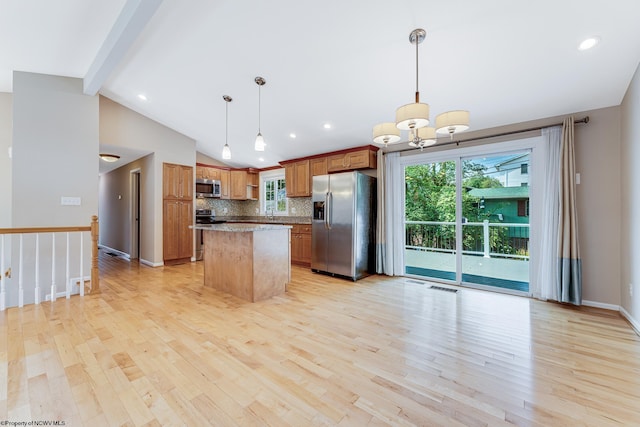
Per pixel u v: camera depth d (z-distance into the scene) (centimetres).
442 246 458
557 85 284
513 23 222
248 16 253
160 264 532
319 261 485
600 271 307
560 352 212
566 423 140
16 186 338
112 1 249
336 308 307
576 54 243
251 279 328
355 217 438
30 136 346
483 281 411
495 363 196
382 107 373
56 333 237
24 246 340
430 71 290
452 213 437
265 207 738
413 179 476
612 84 272
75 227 336
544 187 332
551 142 329
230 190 704
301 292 369
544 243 332
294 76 337
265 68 329
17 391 160
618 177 296
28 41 296
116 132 468
